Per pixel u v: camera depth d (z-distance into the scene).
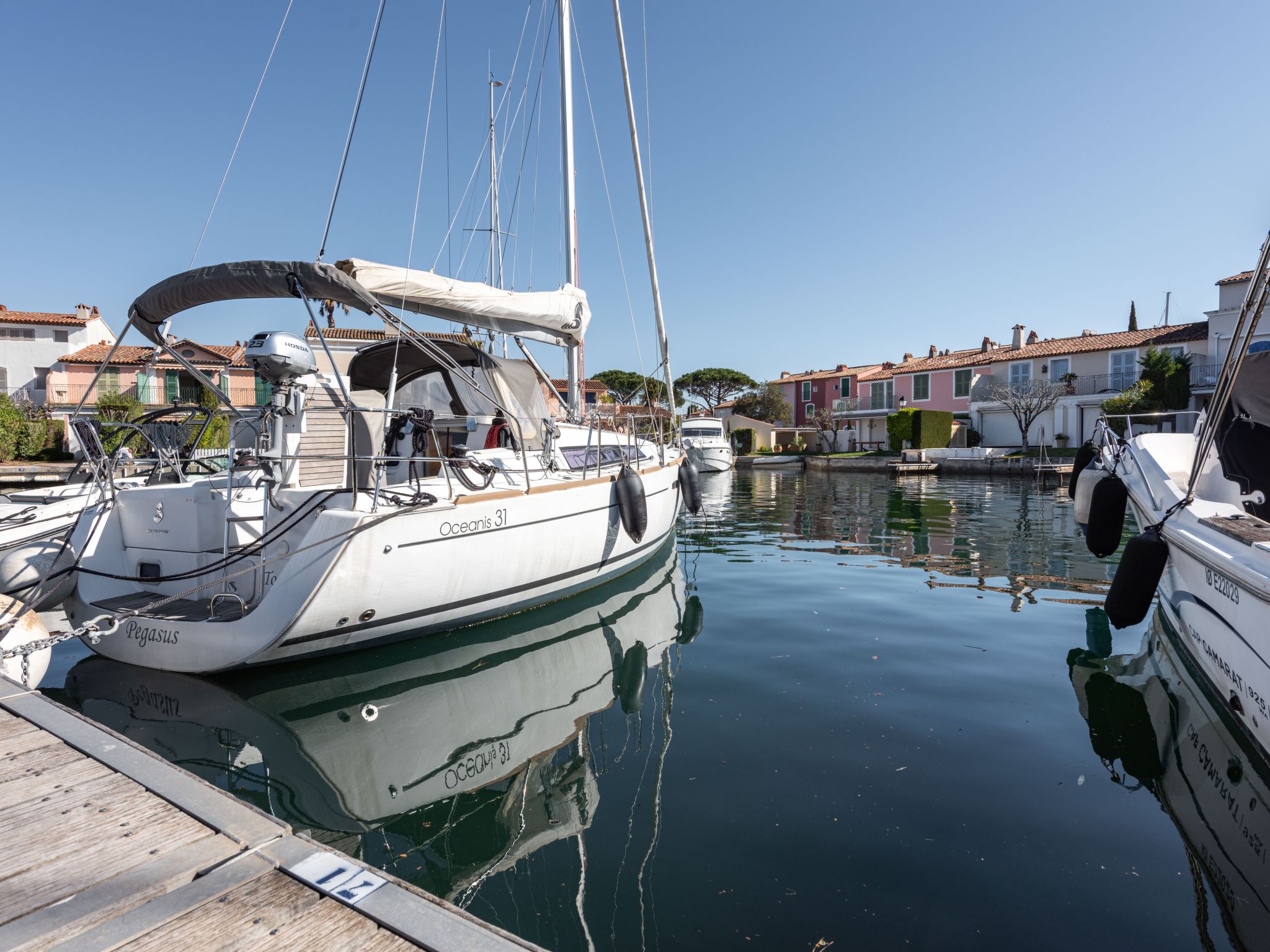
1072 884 2.36
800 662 4.71
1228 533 3.76
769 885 2.37
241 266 4.29
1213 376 22.70
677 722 3.76
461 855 2.60
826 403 41.06
